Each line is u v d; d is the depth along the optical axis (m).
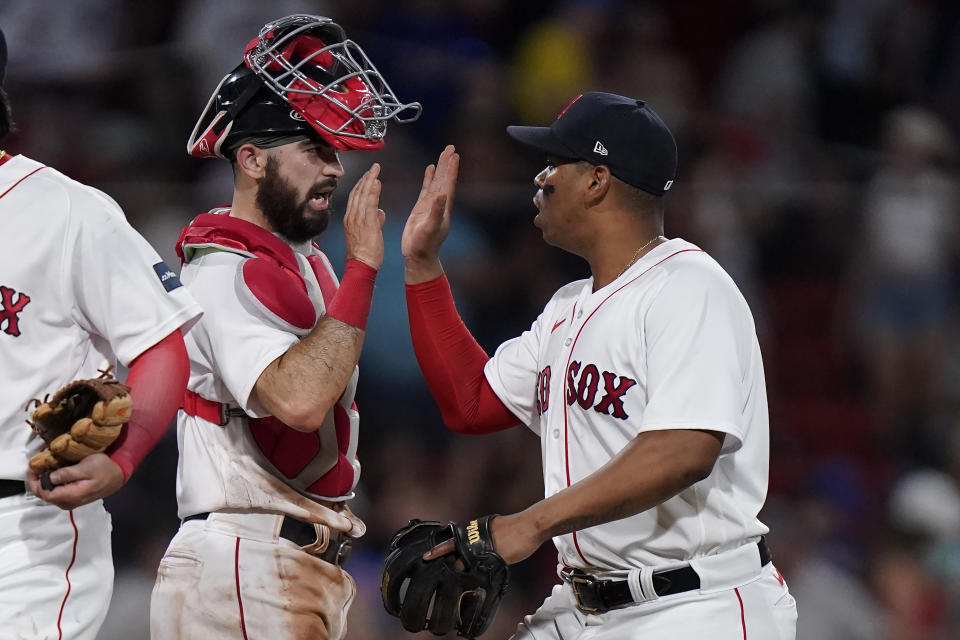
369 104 11.27
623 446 11.05
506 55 29.78
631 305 11.11
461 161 23.95
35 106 23.59
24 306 9.54
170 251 20.91
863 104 30.34
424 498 21.56
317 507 11.41
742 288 23.73
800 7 31.19
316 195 11.52
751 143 25.56
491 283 21.81
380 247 11.23
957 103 31.20
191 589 11.13
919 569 21.95
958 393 23.97
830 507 22.84
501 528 10.49
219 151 11.61
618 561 11.14
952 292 24.28
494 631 20.91
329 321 10.94
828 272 24.14
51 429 9.01
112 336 9.82
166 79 24.08
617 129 11.48
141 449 9.37
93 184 21.47
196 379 11.27
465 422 12.84
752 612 10.96
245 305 10.95
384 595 10.99
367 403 21.91
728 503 11.03
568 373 11.43
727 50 31.45
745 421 11.24
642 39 29.80
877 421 23.95
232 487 11.14
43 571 9.65
